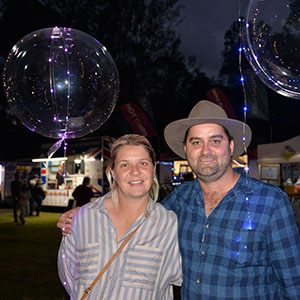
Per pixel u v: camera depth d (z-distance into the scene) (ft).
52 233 30.94
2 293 15.17
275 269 5.89
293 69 5.31
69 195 44.55
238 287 5.82
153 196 6.79
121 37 64.95
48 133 7.00
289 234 5.78
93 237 6.17
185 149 7.19
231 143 7.00
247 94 33.71
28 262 20.47
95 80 6.47
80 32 6.79
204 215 6.36
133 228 6.13
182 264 6.49
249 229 5.93
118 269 5.90
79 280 5.98
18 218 42.96
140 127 34.81
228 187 6.45
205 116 6.52
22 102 6.41
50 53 6.23
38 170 49.06
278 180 29.35
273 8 5.29
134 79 66.28
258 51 5.56
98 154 41.63
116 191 6.52
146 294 5.80
